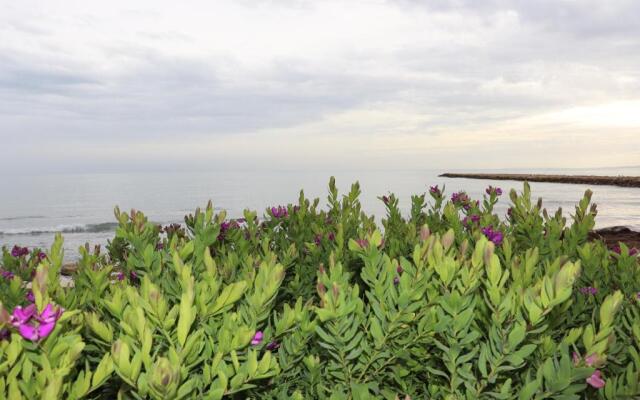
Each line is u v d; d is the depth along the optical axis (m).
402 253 3.08
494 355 1.62
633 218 26.41
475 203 3.91
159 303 1.54
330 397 1.77
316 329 1.78
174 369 1.28
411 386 2.02
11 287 2.59
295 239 3.64
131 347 1.53
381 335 1.81
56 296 2.10
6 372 1.41
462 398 1.70
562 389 1.54
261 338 1.81
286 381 2.00
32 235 33.69
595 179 86.50
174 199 88.31
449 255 1.96
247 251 3.11
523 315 1.67
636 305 2.28
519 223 3.27
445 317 1.69
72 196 102.00
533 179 103.94
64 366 1.41
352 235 3.50
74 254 20.39
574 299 2.58
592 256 2.82
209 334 1.68
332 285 1.73
